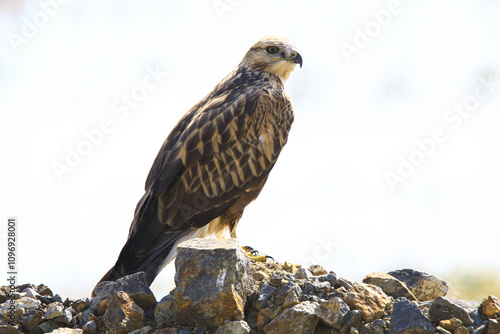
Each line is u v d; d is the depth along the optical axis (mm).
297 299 9422
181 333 9375
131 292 9945
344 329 9133
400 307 9203
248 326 9242
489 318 9180
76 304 10172
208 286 9312
